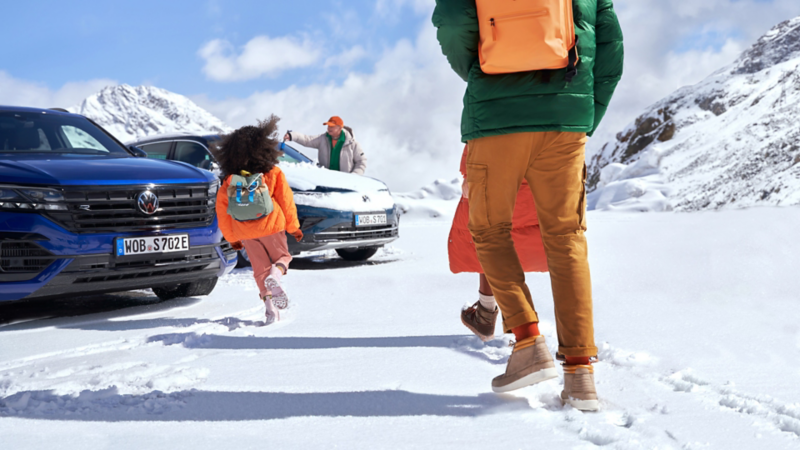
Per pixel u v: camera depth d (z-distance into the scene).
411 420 1.96
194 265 4.36
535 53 1.93
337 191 6.71
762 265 4.84
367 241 6.82
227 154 3.88
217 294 5.12
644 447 1.64
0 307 4.64
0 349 3.24
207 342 3.32
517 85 2.02
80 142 5.04
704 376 2.29
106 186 3.96
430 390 2.29
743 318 3.29
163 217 4.16
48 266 3.75
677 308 3.60
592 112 2.09
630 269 5.09
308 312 4.18
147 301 4.89
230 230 3.86
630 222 10.73
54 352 3.15
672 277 4.61
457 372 2.53
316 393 2.28
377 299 4.59
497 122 2.04
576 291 2.06
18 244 3.71
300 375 2.55
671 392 2.15
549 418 1.93
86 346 3.27
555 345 2.91
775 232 6.68
